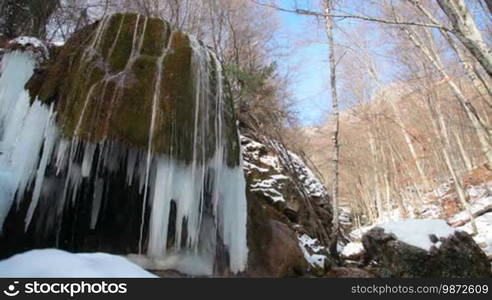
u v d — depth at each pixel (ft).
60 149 10.60
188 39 13.66
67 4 31.37
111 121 10.76
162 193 10.44
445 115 39.88
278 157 26.27
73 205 11.12
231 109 14.15
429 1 29.48
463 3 10.42
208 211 12.31
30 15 26.71
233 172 13.20
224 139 12.96
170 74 12.09
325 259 18.17
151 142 10.73
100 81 11.47
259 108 32.42
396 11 30.83
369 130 54.24
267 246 15.38
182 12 39.32
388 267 17.24
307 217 24.00
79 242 11.35
